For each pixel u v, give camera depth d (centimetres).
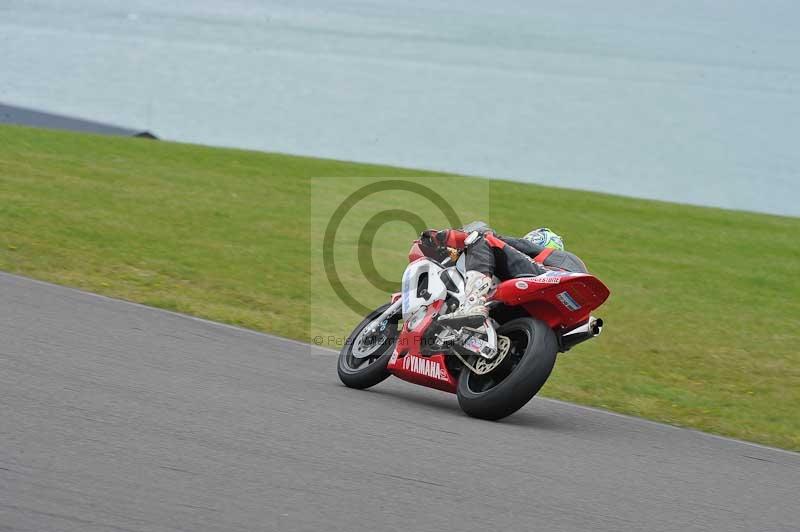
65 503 1573
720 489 2086
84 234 4422
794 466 2375
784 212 9456
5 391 2112
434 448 2114
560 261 2586
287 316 3625
